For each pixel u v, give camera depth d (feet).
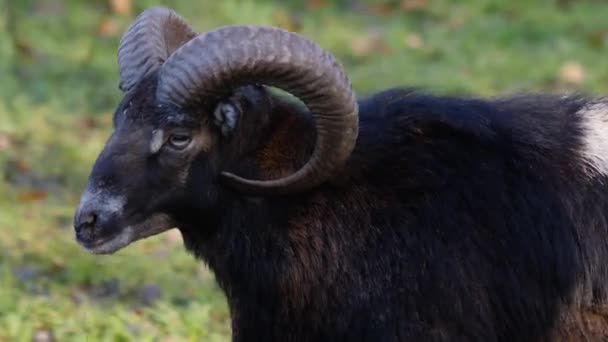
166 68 70.74
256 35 70.18
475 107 75.92
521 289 74.33
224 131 72.38
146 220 72.49
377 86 146.10
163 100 70.79
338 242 74.28
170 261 107.96
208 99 70.85
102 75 150.41
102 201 70.95
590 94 80.94
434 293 73.41
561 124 76.38
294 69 70.08
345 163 74.18
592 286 74.84
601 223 74.64
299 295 75.00
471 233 73.82
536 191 74.38
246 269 75.20
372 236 74.13
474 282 73.61
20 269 104.99
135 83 73.15
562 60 155.22
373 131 75.05
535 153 75.00
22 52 153.69
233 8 167.43
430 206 74.02
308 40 70.79
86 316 96.68
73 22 162.81
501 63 153.48
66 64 152.35
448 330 73.72
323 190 74.38
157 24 76.84
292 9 172.35
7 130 133.69
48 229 113.29
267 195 73.56
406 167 74.59
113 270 105.19
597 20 167.73
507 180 74.49
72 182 124.26
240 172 73.72
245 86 72.49
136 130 71.20
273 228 74.43
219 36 70.18
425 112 75.31
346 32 164.14
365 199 74.43
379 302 73.92
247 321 76.64
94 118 138.41
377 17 171.94
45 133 133.80
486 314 74.02
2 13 159.33
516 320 74.74
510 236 73.97
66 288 102.17
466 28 166.81
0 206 116.57
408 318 73.72
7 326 94.68
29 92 143.54
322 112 70.90
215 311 99.66
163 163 71.46
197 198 72.95
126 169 71.00
